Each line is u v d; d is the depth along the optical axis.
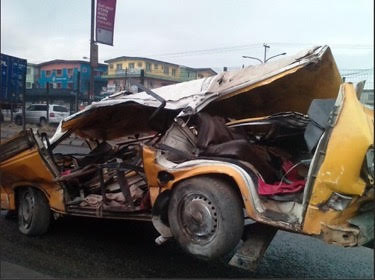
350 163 3.78
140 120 6.47
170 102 5.24
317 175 3.91
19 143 5.84
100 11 16.95
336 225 3.88
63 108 26.72
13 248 5.51
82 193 5.85
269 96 5.62
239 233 4.20
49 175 5.76
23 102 20.64
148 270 4.79
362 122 3.89
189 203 4.42
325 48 4.81
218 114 5.67
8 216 6.93
